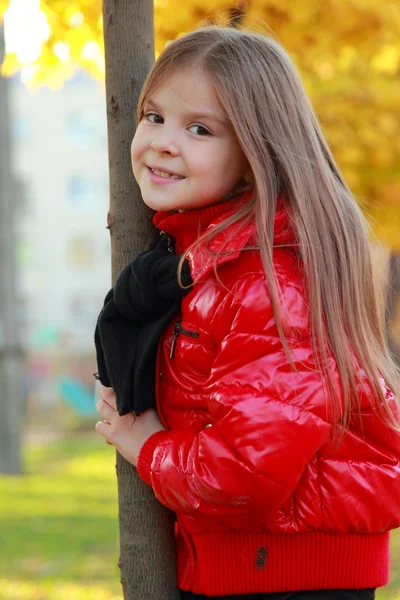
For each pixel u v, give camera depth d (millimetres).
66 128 46344
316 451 2277
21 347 13281
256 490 2158
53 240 46031
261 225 2348
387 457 2416
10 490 10859
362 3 5172
